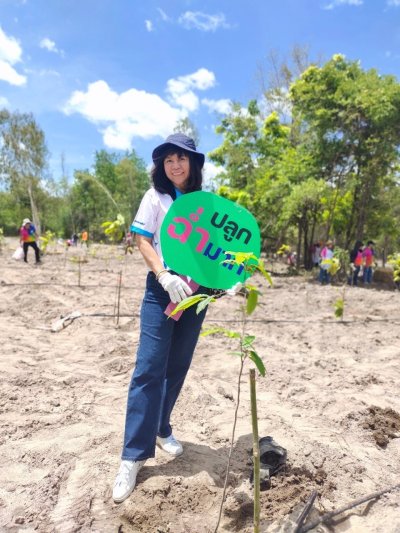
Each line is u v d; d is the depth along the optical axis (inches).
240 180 826.8
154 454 90.4
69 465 94.7
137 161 1946.4
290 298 397.4
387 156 618.5
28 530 75.2
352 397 144.6
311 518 79.9
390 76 587.8
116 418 119.6
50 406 125.6
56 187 1704.0
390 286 594.2
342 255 386.3
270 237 796.6
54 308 278.8
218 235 84.5
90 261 681.6
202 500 83.7
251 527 77.6
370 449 110.3
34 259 665.0
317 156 653.9
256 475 63.2
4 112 1521.9
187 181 91.2
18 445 102.9
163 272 84.0
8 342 195.0
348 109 585.0
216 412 126.6
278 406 135.8
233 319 283.9
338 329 263.4
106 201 1886.1
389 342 234.7
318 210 704.4
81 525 76.5
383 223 796.0
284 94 834.8
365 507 85.3
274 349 210.4
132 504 81.3
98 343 198.7
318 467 97.4
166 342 88.4
